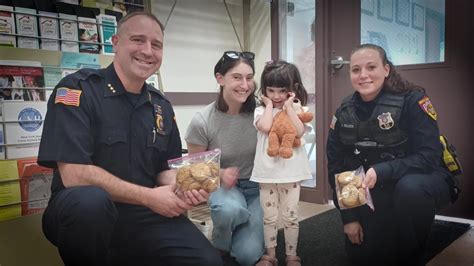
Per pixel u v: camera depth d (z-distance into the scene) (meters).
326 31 2.68
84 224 1.05
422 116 1.50
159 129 1.36
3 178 1.37
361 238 1.65
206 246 1.27
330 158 1.72
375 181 1.46
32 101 1.47
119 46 1.26
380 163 1.50
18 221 1.41
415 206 1.42
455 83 2.24
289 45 2.93
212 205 1.64
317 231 2.09
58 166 1.15
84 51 1.65
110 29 1.73
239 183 1.77
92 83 1.25
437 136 1.50
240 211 1.60
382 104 1.56
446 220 2.27
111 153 1.24
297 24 2.86
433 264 1.63
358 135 1.60
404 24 2.39
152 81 1.90
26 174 1.42
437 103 2.31
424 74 2.34
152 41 1.25
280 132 1.59
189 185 1.20
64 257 1.12
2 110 1.39
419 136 1.49
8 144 1.40
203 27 2.87
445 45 2.25
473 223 2.20
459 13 2.19
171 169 1.38
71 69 1.59
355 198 1.43
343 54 2.66
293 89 1.67
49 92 1.52
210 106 1.79
